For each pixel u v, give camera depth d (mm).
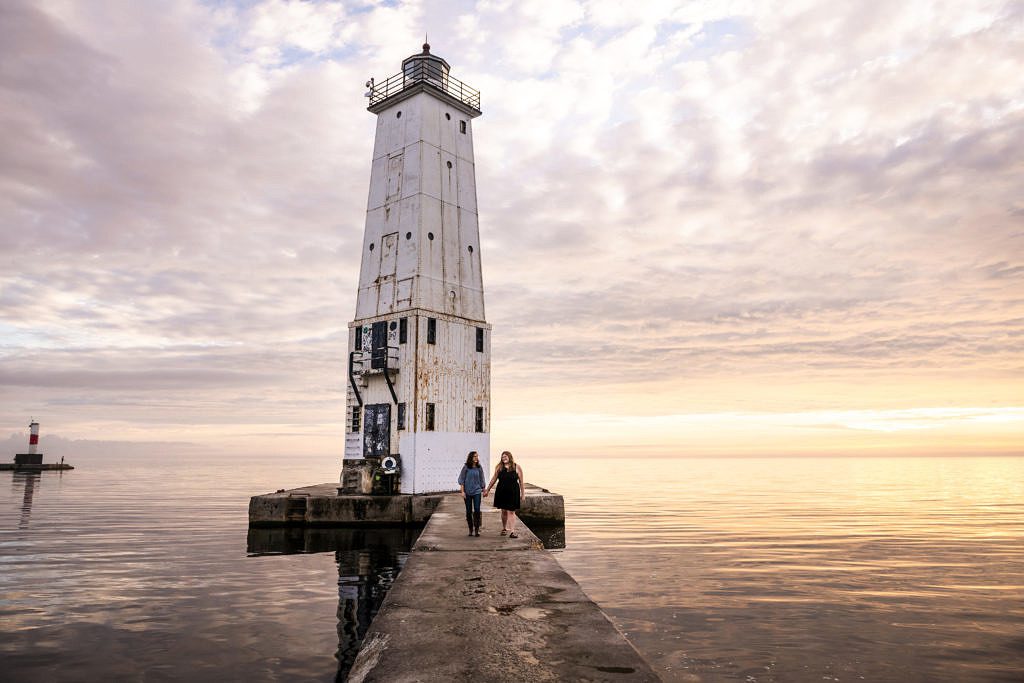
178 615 12883
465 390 33000
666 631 12125
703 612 13555
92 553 21000
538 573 9883
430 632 6445
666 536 26672
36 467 98625
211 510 37438
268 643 11031
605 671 5188
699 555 21375
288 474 112125
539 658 5551
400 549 21906
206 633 11609
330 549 21906
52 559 19781
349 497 27578
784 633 12062
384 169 35938
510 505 14695
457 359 32844
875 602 14648
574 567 19000
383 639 6184
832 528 30594
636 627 12406
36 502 42906
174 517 33219
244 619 12586
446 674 5133
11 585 15844
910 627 12578
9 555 20594
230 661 10109
